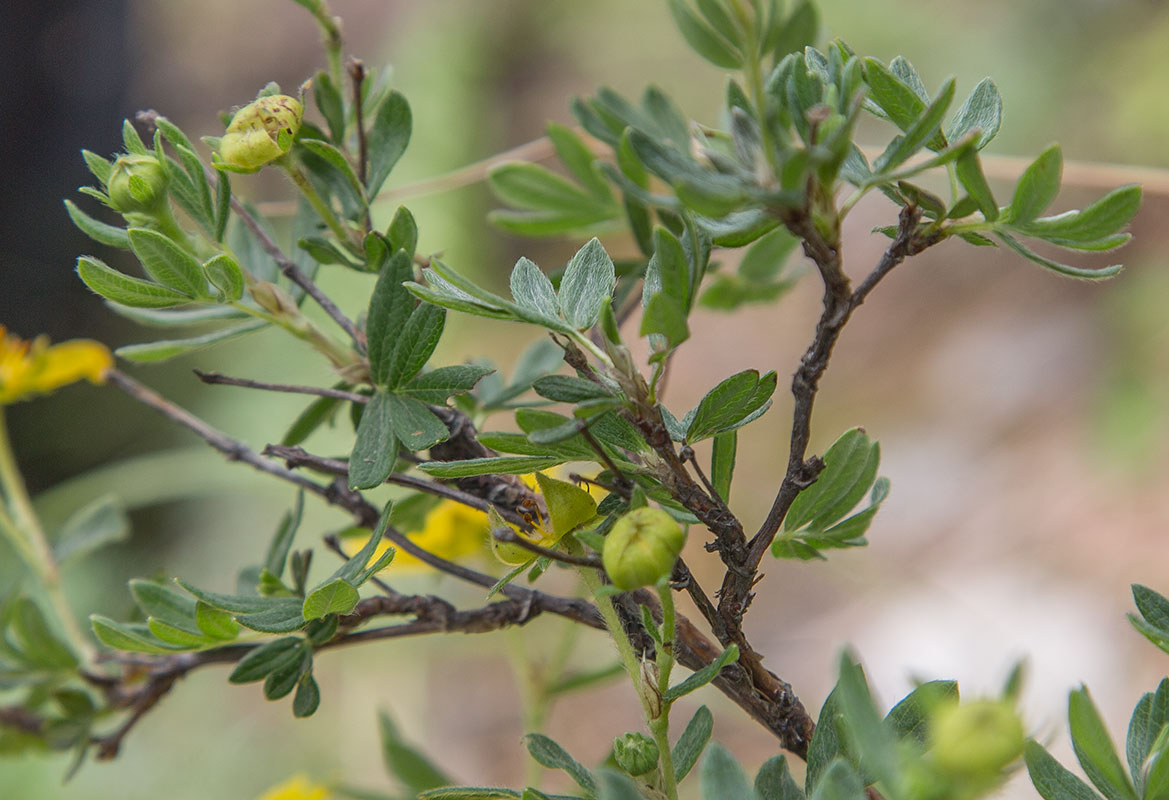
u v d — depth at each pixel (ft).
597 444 2.38
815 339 2.37
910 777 2.31
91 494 5.85
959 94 8.86
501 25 11.04
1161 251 7.88
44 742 2.60
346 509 2.53
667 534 2.36
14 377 2.64
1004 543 6.89
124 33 10.39
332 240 2.52
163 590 2.48
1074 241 2.37
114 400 7.58
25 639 2.60
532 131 10.52
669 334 2.36
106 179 2.45
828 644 6.52
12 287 8.46
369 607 2.48
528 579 2.42
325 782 2.85
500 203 9.05
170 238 2.46
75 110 9.62
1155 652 5.84
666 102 2.59
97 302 8.46
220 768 5.60
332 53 2.50
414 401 2.44
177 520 7.01
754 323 8.93
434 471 2.40
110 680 2.60
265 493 6.97
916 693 2.37
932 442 7.77
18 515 2.65
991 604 6.52
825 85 2.39
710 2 2.44
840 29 9.26
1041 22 8.96
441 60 9.88
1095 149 8.33
